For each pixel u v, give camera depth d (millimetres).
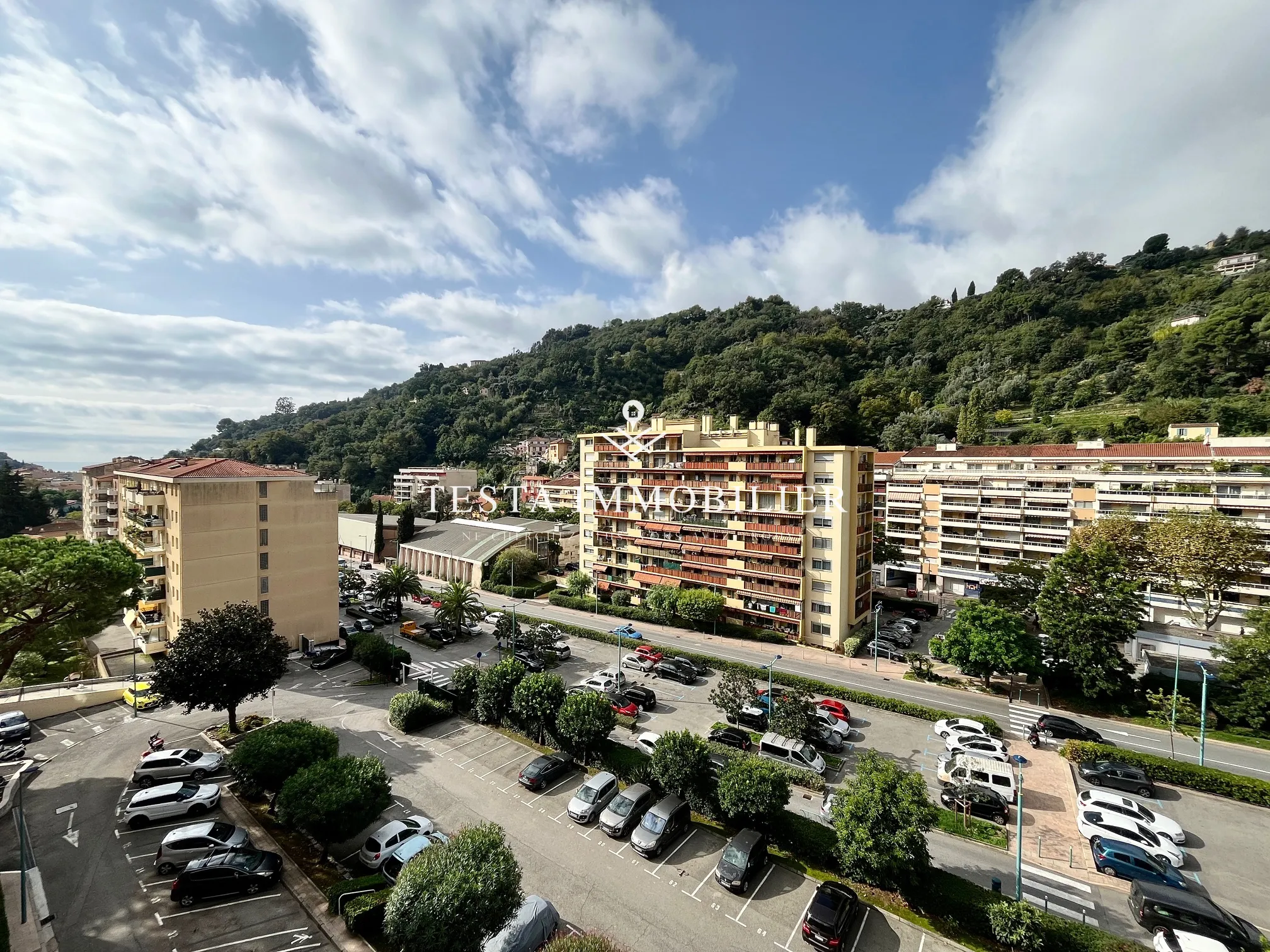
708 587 68938
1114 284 156500
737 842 25766
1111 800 30594
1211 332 96375
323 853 25953
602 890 24266
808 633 61531
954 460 83562
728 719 42312
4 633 33938
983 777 32875
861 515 63594
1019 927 20578
